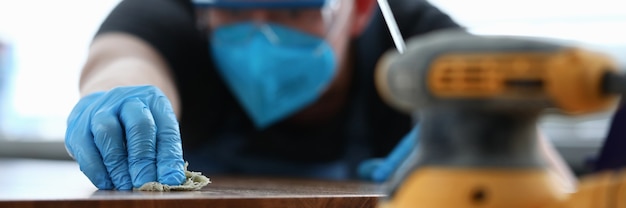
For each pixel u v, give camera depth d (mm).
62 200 655
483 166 430
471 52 416
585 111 401
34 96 2285
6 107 2285
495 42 413
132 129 785
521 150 438
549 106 408
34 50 2262
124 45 1104
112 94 825
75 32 2205
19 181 994
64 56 2232
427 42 435
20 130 2312
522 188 427
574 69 386
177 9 1248
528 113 431
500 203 424
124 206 653
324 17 1179
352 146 1260
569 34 1530
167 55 1168
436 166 439
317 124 1253
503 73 406
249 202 659
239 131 1266
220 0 1170
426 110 448
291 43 1169
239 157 1260
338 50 1205
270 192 727
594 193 436
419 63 427
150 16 1181
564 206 437
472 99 420
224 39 1187
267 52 1154
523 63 402
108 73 985
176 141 798
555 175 456
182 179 769
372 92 1251
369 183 958
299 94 1188
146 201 652
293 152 1253
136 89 829
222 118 1273
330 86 1229
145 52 1121
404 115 1242
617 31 1491
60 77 2252
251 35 1166
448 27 1197
